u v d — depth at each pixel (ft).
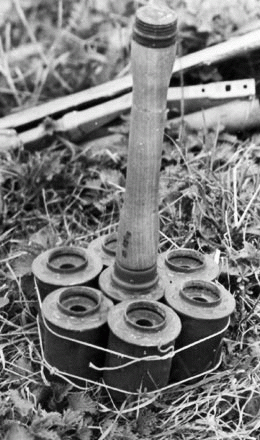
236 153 4.75
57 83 5.72
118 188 4.73
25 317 4.18
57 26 6.11
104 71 5.69
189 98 4.84
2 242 4.60
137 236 3.68
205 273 3.91
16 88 5.76
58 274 3.83
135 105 3.49
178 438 3.78
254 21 5.21
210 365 3.85
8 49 5.89
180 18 5.25
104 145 4.94
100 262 3.90
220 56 4.82
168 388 3.83
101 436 3.71
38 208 4.79
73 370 3.76
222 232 4.44
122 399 3.76
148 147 3.53
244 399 3.91
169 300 3.75
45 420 3.65
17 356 4.06
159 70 3.41
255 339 4.10
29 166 4.78
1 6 6.15
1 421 3.69
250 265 4.25
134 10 5.99
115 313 3.67
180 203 4.56
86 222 4.72
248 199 4.56
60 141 4.95
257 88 4.96
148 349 3.59
